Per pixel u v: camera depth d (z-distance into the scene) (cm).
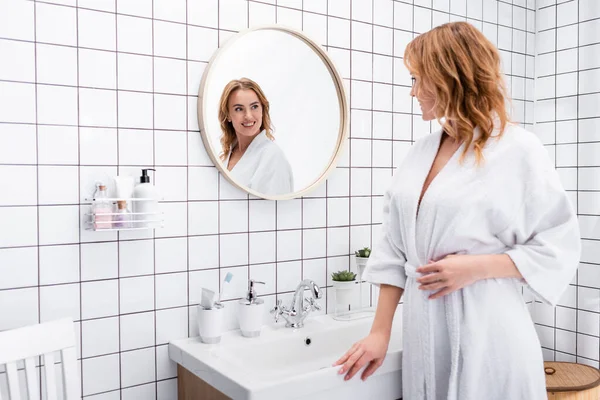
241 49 178
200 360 151
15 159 145
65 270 152
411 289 148
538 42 265
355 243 210
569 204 134
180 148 170
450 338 139
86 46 154
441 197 138
